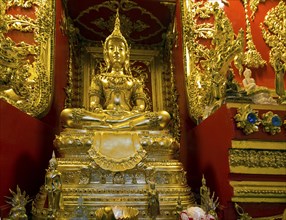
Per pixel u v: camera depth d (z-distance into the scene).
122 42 6.05
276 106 3.90
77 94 6.82
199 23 6.41
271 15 6.63
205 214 3.39
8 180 3.86
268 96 4.43
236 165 3.68
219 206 3.88
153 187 3.78
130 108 5.76
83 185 3.98
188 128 6.00
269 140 3.77
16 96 4.66
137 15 6.57
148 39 7.22
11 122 4.03
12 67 4.38
